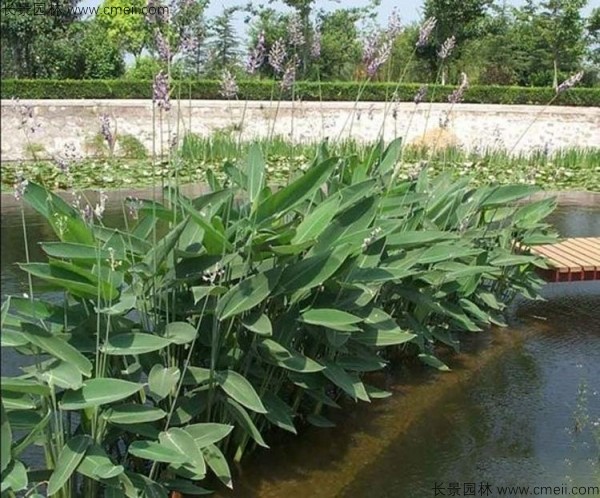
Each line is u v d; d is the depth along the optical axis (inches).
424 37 162.7
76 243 106.2
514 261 181.2
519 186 183.9
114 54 671.1
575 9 821.2
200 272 109.7
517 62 874.1
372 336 132.6
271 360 115.0
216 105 574.9
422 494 116.6
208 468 119.1
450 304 171.9
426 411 146.3
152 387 102.0
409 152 461.7
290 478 120.2
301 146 458.9
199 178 392.2
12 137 508.4
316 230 117.3
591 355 175.8
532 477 121.6
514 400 151.5
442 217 175.0
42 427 91.7
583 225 327.9
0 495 87.2
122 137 526.0
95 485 100.0
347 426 138.9
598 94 682.8
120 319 108.9
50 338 93.4
